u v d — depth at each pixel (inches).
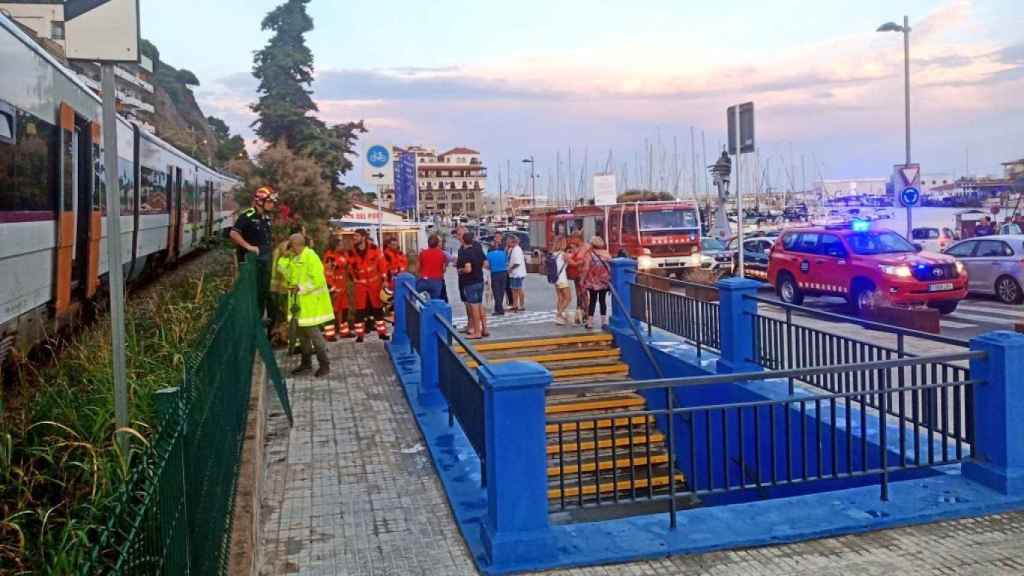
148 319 311.6
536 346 526.3
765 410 356.8
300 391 418.9
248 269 351.9
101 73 159.0
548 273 639.8
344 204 1686.8
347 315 589.9
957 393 252.5
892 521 224.4
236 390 240.8
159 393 120.1
